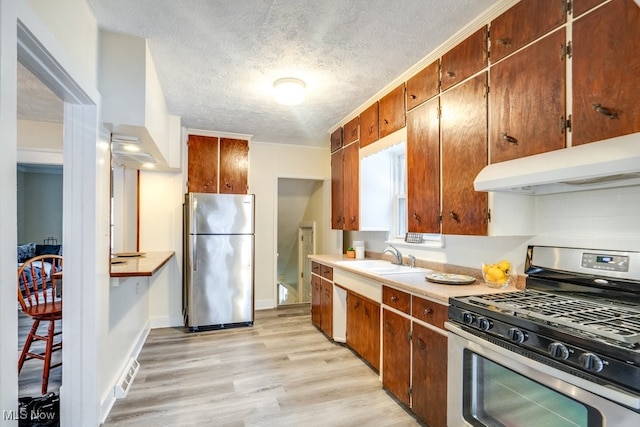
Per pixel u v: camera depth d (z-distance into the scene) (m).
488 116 1.79
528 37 1.58
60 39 1.40
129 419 2.04
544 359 1.16
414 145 2.40
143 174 3.85
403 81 2.54
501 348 1.32
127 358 2.71
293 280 6.55
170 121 3.48
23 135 3.29
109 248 2.14
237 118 3.52
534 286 1.79
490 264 2.12
